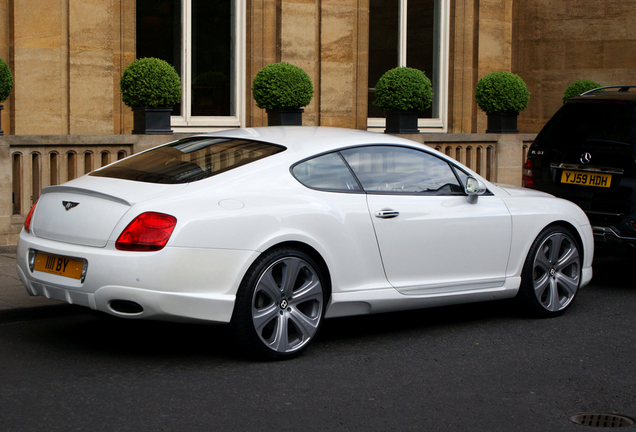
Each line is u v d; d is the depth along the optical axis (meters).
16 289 6.45
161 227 4.56
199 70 11.77
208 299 4.65
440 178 5.92
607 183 7.55
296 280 5.12
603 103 7.80
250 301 4.82
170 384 4.51
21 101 9.85
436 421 4.02
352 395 4.39
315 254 5.16
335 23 12.69
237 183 4.95
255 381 4.60
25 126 9.91
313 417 4.04
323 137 5.57
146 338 5.49
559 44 16.58
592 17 16.20
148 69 9.23
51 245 4.88
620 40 15.98
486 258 6.01
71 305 6.11
